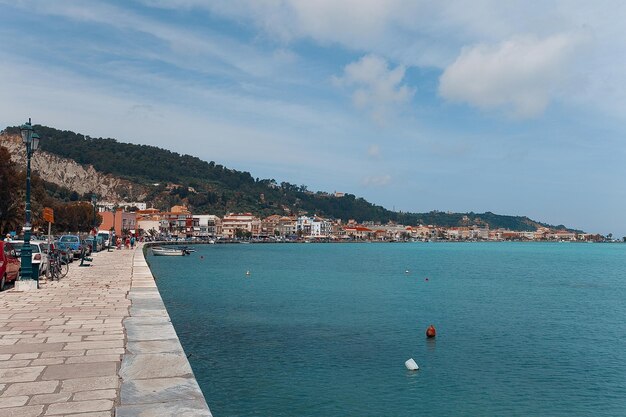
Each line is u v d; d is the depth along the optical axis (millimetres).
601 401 17875
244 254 134375
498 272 83812
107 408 6684
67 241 46594
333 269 83250
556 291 54625
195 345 24016
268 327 28938
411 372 20594
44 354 9672
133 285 22984
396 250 198250
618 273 84625
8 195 62562
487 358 23250
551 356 23906
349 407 16594
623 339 28125
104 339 11023
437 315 35500
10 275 22266
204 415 6348
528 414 16531
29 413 6488
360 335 27375
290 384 18594
